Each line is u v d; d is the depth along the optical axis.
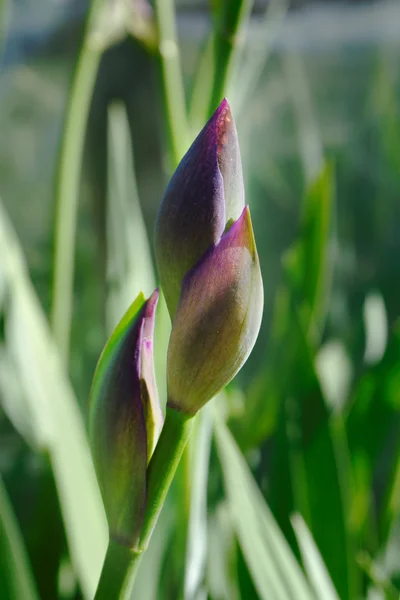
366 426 0.84
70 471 0.64
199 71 0.67
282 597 0.59
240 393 1.06
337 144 1.96
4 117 1.88
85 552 0.63
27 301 0.71
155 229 0.48
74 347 1.26
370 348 0.96
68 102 0.75
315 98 2.04
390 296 1.56
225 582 0.71
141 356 0.48
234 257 0.47
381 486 1.01
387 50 2.00
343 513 0.72
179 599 0.60
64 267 0.79
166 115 0.60
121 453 0.48
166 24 0.59
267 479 0.79
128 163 0.81
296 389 0.77
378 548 0.80
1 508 0.58
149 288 0.78
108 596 0.48
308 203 0.89
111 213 0.78
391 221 1.83
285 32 1.93
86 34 0.74
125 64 1.03
